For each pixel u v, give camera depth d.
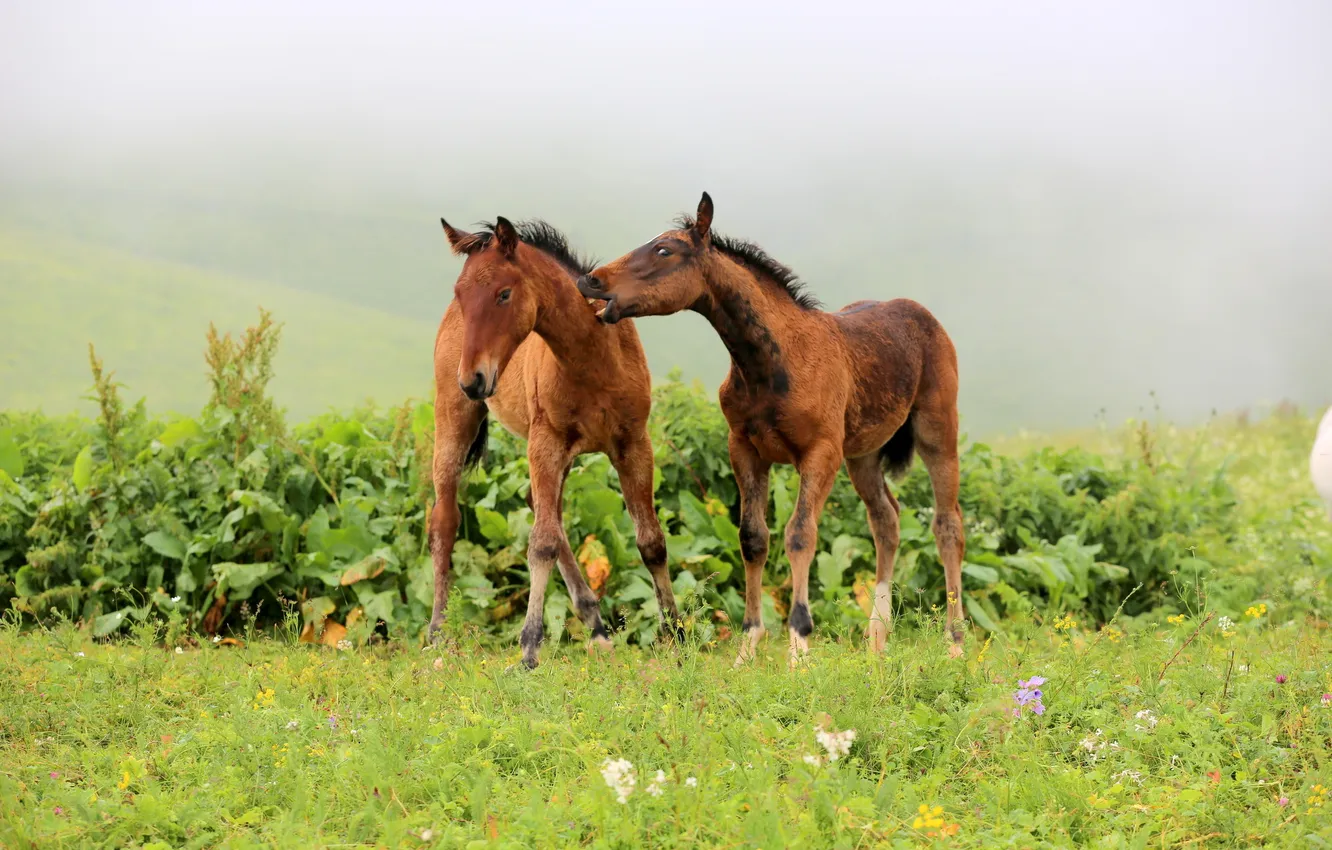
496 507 12.65
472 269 9.62
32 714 8.07
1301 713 7.34
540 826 5.71
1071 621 9.66
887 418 10.73
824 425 9.91
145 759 7.16
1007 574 12.73
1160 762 6.92
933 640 8.52
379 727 7.47
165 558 12.23
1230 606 12.74
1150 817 6.16
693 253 9.51
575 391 10.16
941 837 5.79
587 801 5.89
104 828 6.14
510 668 9.00
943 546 11.37
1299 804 6.21
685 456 13.07
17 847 5.75
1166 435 24.86
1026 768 6.71
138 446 13.44
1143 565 13.40
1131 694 7.92
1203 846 5.94
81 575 12.16
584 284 9.36
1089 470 14.81
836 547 12.59
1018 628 11.59
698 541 12.34
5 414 15.48
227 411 12.98
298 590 12.05
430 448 12.41
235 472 12.54
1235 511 16.20
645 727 7.30
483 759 6.92
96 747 7.70
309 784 6.59
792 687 7.93
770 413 9.84
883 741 7.00
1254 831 5.95
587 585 10.97
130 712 8.24
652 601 11.59
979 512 13.61
